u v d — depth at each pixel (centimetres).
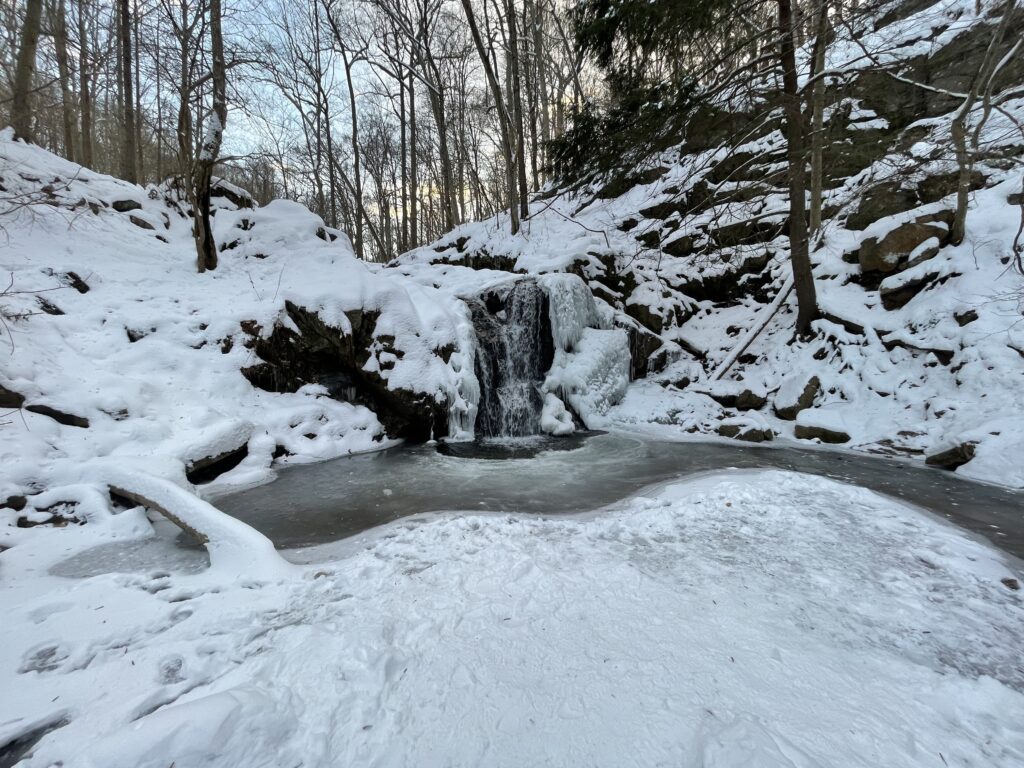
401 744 172
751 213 1116
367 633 235
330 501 509
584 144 746
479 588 288
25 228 846
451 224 1864
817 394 832
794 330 973
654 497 498
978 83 558
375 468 650
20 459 438
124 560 357
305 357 800
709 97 574
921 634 238
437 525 404
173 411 612
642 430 874
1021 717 182
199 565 348
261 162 1229
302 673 209
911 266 838
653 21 569
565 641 231
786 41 617
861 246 914
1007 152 679
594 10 682
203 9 917
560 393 938
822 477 511
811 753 162
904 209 974
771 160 1163
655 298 1155
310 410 747
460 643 231
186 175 967
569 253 1156
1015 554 354
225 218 1223
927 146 832
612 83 718
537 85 2141
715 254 1179
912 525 381
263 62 994
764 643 227
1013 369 629
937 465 603
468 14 1288
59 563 351
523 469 640
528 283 1008
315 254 1109
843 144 789
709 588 283
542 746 170
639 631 238
